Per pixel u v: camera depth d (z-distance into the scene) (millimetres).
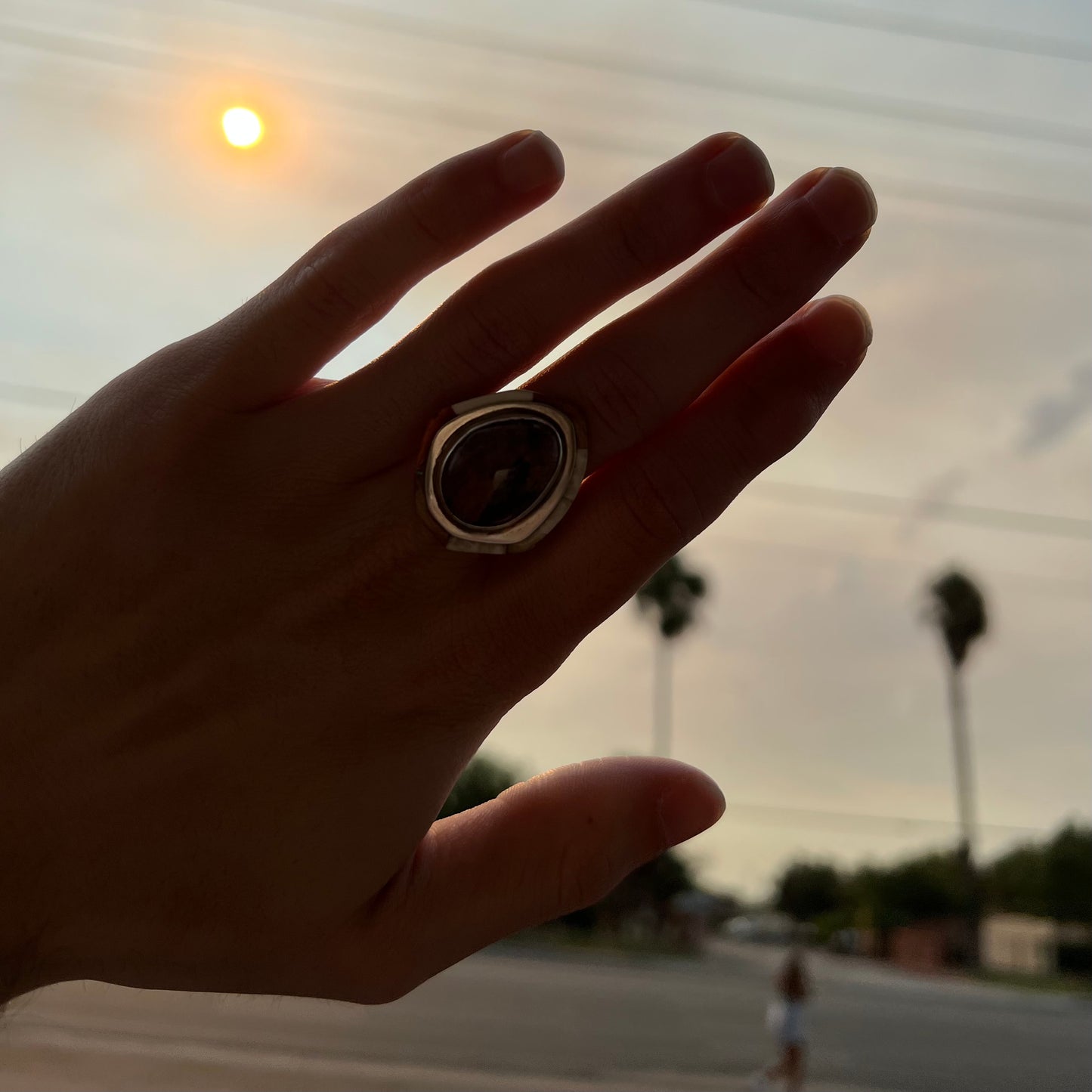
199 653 198
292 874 205
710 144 187
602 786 231
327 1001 223
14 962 198
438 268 189
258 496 196
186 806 200
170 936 204
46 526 201
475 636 199
